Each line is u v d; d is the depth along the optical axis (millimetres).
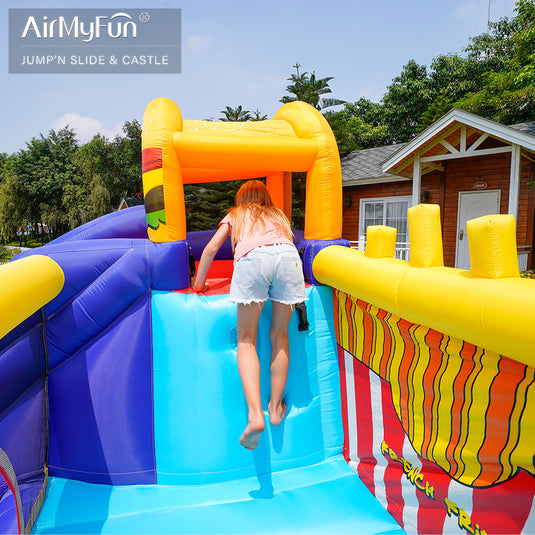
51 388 2250
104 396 2240
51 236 50500
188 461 2248
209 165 2535
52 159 50188
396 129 32812
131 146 37812
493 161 11414
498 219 1328
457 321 1348
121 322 2312
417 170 11070
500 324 1155
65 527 1911
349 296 2414
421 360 1748
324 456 2492
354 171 15055
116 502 2100
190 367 2299
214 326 2336
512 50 28188
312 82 18797
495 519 1353
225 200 17875
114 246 2316
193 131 2498
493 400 1348
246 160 2523
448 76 30703
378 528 1913
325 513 2012
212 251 2324
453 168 12203
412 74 32156
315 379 2557
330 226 2676
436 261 1680
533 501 1195
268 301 2412
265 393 2387
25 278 1743
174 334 2303
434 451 1675
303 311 2469
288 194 3732
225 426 2295
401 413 1927
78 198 43531
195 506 2080
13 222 47875
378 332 2109
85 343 2305
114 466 2227
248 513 2012
